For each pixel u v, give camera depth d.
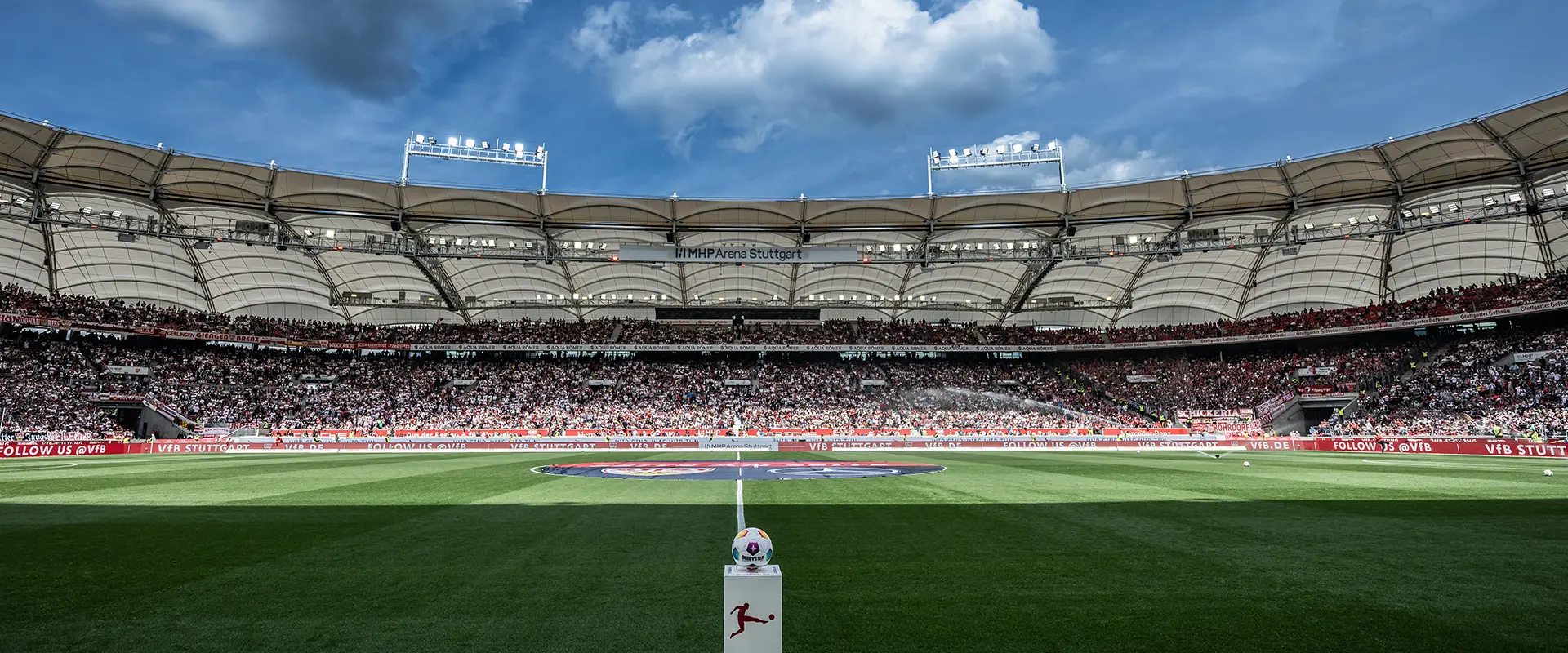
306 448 44.06
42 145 31.59
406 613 5.20
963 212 42.00
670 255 39.84
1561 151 31.84
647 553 7.23
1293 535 8.33
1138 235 43.72
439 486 14.88
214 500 12.20
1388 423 44.47
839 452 37.97
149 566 6.69
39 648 4.49
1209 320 60.81
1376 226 40.91
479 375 60.34
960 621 5.03
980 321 67.62
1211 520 9.48
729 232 44.34
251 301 57.06
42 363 47.06
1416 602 5.43
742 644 3.27
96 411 44.78
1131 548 7.54
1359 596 5.62
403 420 51.50
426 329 62.97
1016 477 17.17
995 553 7.26
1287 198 38.44
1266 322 57.31
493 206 40.22
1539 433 36.28
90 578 6.25
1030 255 45.38
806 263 39.78
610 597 5.59
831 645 4.55
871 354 66.12
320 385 55.97
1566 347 43.50
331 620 5.05
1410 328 50.31
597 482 15.62
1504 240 44.03
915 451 39.38
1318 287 53.84
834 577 6.27
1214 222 41.28
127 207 37.84
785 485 14.78
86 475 18.56
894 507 10.95
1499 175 33.97
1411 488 13.80
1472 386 44.72
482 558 7.02
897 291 61.06
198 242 40.47
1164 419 54.81
